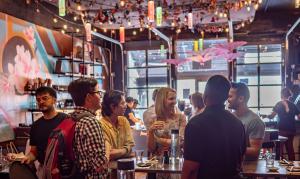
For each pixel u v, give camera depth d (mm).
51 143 2158
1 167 3510
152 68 9977
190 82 10039
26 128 5363
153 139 3465
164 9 6801
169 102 3545
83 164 2121
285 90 6680
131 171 2492
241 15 7824
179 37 9711
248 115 3100
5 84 5234
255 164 3193
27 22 5914
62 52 7117
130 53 10070
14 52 5496
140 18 7020
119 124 3188
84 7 6707
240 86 3096
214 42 9672
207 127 2123
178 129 3359
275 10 8805
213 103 2197
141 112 10016
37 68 6152
